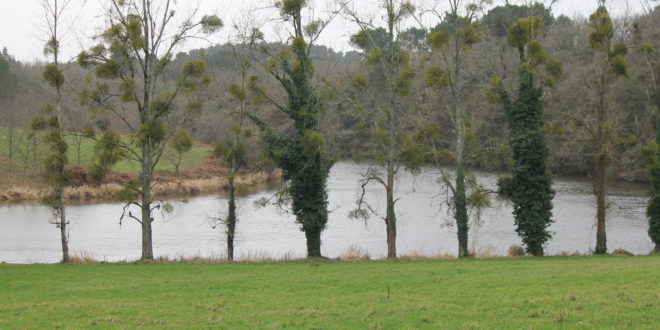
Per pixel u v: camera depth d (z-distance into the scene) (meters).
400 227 44.81
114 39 27.48
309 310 16.12
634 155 58.41
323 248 38.34
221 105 40.72
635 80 54.78
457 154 31.38
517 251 32.72
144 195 29.44
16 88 88.94
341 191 63.75
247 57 32.25
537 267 24.00
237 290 20.16
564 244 37.38
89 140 84.69
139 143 29.47
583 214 46.62
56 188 29.30
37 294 19.86
